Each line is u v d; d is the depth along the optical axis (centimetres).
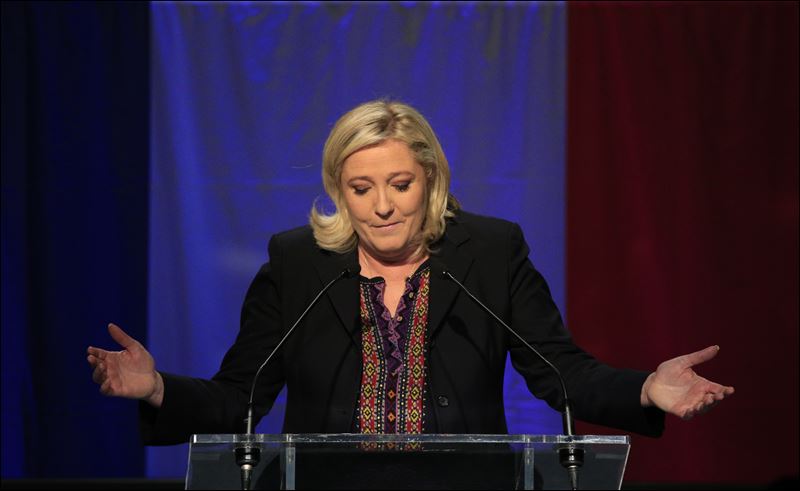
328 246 834
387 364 797
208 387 791
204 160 1597
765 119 1583
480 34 1605
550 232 1591
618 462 612
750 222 1577
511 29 1606
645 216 1584
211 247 1591
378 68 1603
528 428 1571
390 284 825
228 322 1590
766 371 1570
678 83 1591
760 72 1586
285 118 1598
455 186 1588
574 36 1606
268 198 1594
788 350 1568
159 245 1591
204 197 1596
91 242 1571
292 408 808
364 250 837
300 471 602
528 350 823
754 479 1568
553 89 1600
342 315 807
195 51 1608
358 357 799
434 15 1599
